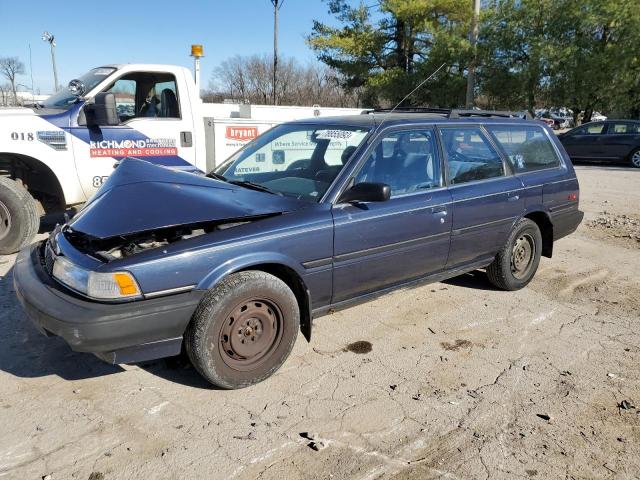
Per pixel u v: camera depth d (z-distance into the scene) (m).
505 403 3.39
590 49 22.12
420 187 4.29
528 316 4.77
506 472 2.77
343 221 3.71
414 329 4.44
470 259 4.80
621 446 3.00
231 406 3.24
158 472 2.67
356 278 3.88
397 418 3.19
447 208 4.38
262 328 3.41
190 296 3.11
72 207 6.28
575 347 4.20
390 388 3.52
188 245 3.13
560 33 22.25
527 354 4.06
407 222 4.09
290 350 3.56
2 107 6.22
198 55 8.54
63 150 6.03
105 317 2.88
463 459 2.86
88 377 3.51
